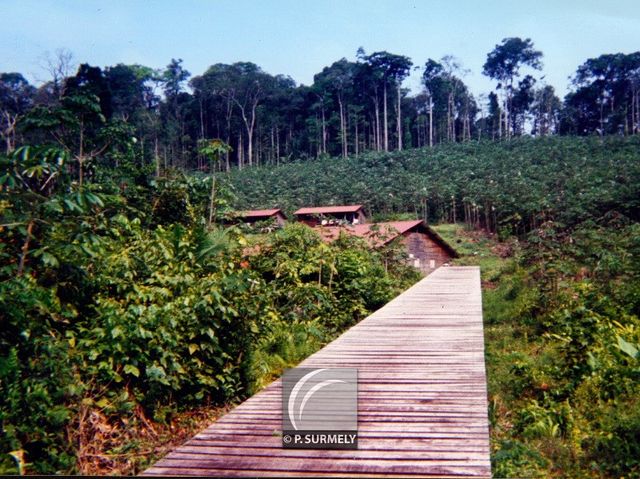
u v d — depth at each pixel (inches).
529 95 3779.5
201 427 278.1
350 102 3713.1
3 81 1715.1
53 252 258.2
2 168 259.8
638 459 229.9
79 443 227.8
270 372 361.4
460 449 180.5
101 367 254.1
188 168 2778.1
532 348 464.8
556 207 1413.6
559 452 243.9
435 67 3791.8
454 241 1577.3
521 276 778.8
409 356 305.4
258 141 3523.6
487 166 2246.6
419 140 3693.4
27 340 221.1
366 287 594.9
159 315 282.2
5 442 197.6
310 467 169.6
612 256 663.1
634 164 1825.8
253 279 346.9
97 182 511.5
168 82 3304.6
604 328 389.1
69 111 562.6
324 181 2365.9
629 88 3444.9
